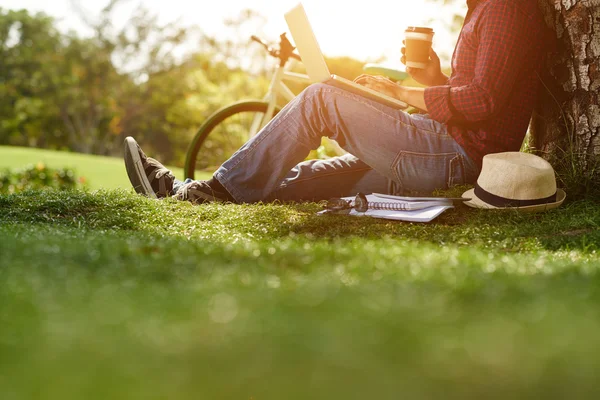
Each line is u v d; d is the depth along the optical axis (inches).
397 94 139.3
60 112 1520.7
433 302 45.8
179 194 147.6
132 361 30.9
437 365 31.4
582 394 30.6
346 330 36.7
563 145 144.5
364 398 28.1
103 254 67.4
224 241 113.6
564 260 89.9
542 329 39.1
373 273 62.6
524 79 138.1
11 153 706.2
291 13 140.1
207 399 28.4
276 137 141.6
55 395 26.8
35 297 44.6
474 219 128.1
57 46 1598.2
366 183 154.6
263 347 33.6
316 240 116.1
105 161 700.7
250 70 997.8
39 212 135.8
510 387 30.3
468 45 138.2
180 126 1200.2
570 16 140.9
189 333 35.7
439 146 137.3
